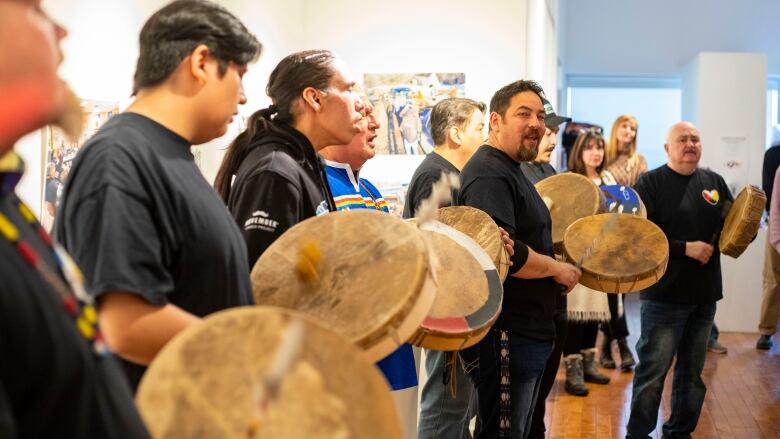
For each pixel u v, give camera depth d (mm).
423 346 2098
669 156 4273
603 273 3160
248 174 2035
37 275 886
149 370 1125
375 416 1156
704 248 4027
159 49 1571
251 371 1131
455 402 3221
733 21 11164
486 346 2982
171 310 1436
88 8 2828
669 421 4305
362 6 5406
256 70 4375
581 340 5574
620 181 6246
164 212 1485
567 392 5387
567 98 11859
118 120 1543
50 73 906
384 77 5418
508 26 5387
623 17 11367
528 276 2947
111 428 933
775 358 6484
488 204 2934
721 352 6703
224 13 1626
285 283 1750
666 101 11711
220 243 1559
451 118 3725
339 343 1176
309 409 1119
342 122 2281
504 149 3096
